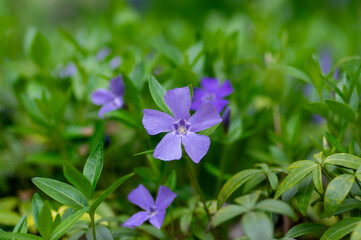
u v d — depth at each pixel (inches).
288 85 13.0
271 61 13.0
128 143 12.3
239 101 12.0
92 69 12.5
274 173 8.7
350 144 8.7
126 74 11.0
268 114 12.1
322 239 7.7
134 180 12.2
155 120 8.3
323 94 10.0
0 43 13.6
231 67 12.3
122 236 8.6
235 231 10.8
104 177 12.2
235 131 10.7
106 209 10.1
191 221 9.9
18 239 8.0
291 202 9.7
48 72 13.5
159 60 13.2
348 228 7.6
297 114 10.8
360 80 11.3
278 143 11.3
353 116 8.8
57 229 7.5
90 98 12.3
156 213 8.3
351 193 8.3
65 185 8.1
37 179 8.0
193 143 8.1
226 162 12.1
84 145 12.7
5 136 13.7
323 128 12.6
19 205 11.7
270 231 6.9
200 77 11.5
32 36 13.4
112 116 11.1
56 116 11.6
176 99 8.2
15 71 13.2
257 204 7.4
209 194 11.8
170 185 9.3
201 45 11.7
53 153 12.0
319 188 7.7
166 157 8.1
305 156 10.9
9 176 12.9
